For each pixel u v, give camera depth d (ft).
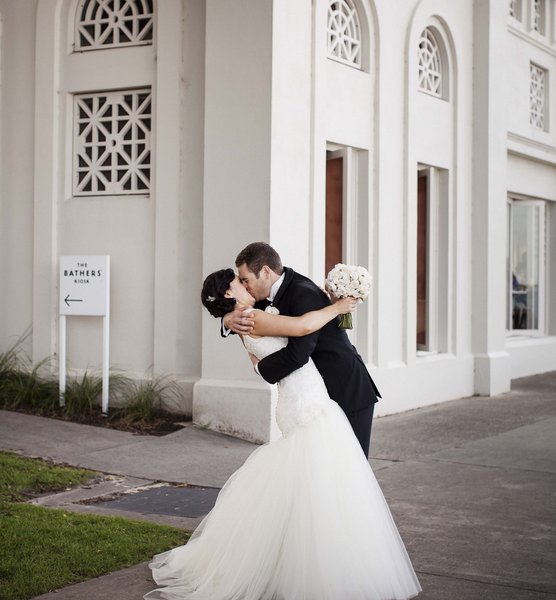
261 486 14.24
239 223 27.78
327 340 14.88
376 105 33.60
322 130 29.63
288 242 28.14
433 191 38.96
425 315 39.17
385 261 34.19
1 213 32.17
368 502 14.01
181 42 29.35
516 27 45.73
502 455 26.71
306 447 14.02
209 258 28.25
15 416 28.04
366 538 13.73
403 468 24.73
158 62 29.60
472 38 40.68
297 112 28.45
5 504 18.90
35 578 14.61
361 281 14.37
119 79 30.42
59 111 31.32
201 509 19.85
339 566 13.44
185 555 14.96
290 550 13.67
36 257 31.35
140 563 15.71
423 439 29.32
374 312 33.68
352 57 32.83
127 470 23.27
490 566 16.19
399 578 14.07
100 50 30.71
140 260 30.22
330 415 14.33
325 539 13.52
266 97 27.32
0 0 32.09
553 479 23.49
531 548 17.29
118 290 30.45
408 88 35.14
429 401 37.19
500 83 41.65
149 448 25.59
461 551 17.06
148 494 21.11
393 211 34.76
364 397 14.94
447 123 38.96
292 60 28.22
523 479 23.45
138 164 30.50
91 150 31.42
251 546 13.96
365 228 33.42
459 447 27.96
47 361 31.04
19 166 31.89
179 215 29.48
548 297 52.60
